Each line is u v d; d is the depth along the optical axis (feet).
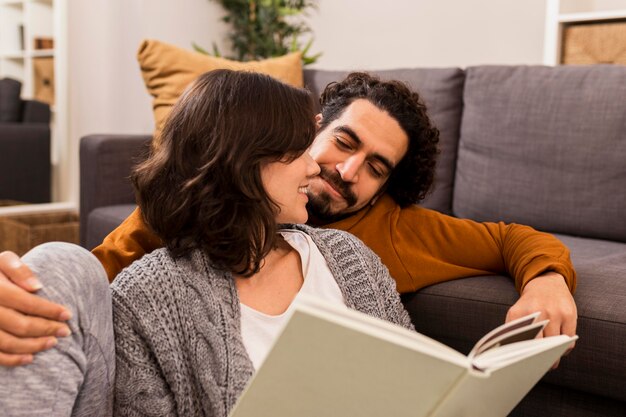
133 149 7.96
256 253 2.97
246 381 2.79
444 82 7.19
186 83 7.87
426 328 4.48
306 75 8.54
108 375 2.71
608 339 3.81
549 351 2.52
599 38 7.88
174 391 2.82
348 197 4.37
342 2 12.48
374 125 4.34
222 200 2.89
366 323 2.12
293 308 2.02
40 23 11.84
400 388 2.21
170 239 3.00
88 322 2.58
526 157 6.49
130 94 11.67
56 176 11.89
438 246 4.54
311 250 3.31
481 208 6.75
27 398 2.38
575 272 4.09
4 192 11.28
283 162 3.00
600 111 6.17
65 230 10.71
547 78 6.54
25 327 2.37
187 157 2.95
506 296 4.15
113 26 11.60
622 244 5.90
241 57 12.53
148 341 2.81
